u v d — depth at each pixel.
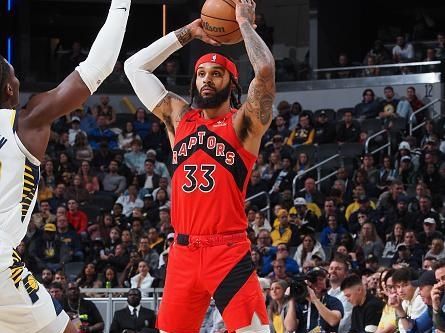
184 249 5.24
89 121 20.41
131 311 11.30
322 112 19.94
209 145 5.25
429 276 7.78
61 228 15.57
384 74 21.88
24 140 4.20
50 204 17.17
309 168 17.97
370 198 16.62
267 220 16.08
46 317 4.29
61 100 4.27
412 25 26.06
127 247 14.97
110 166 18.56
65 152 18.81
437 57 21.27
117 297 12.53
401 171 17.00
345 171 17.20
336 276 9.92
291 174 17.47
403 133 18.88
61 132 20.08
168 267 5.34
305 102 21.98
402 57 22.22
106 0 25.72
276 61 22.73
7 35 23.73
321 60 23.89
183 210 5.26
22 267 4.22
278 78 22.50
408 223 15.16
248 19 5.30
